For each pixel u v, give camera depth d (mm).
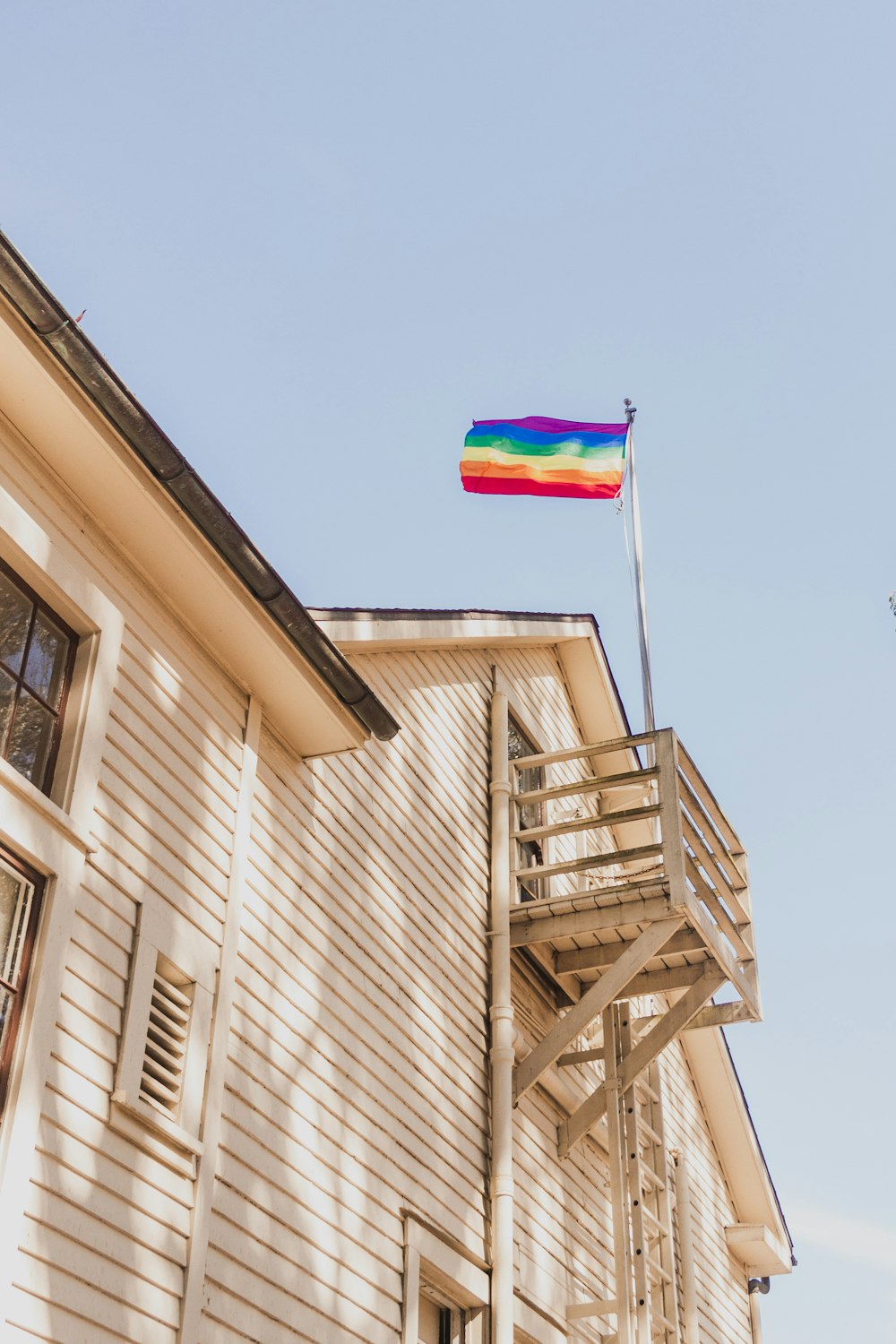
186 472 7031
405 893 9398
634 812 10516
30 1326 5457
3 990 5848
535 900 10680
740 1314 14242
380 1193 8094
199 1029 6879
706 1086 14766
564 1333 9828
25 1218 5574
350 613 9570
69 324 6359
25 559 6555
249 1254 6832
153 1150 6344
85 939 6305
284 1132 7371
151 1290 6137
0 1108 5645
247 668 8047
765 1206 14820
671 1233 11477
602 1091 10719
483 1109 9656
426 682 10766
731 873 11531
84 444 6781
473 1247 8984
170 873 7004
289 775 8391
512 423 13742
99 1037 6250
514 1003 10625
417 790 10008
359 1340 7512
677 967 10969
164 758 7191
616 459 13719
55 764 6527
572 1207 10602
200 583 7516
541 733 12875
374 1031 8516
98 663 6812
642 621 13562
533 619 12844
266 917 7738
